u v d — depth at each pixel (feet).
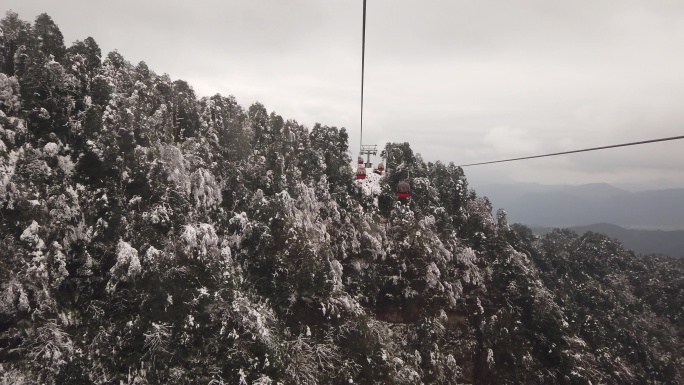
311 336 103.09
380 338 114.42
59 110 103.14
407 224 154.81
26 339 70.85
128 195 98.17
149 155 106.11
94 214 90.22
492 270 171.22
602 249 306.14
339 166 183.52
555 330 149.38
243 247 110.52
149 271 84.12
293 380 88.33
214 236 100.58
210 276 91.50
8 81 95.91
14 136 89.66
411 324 135.23
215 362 81.46
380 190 195.42
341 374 95.20
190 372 79.30
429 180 206.59
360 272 142.00
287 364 89.15
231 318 86.99
